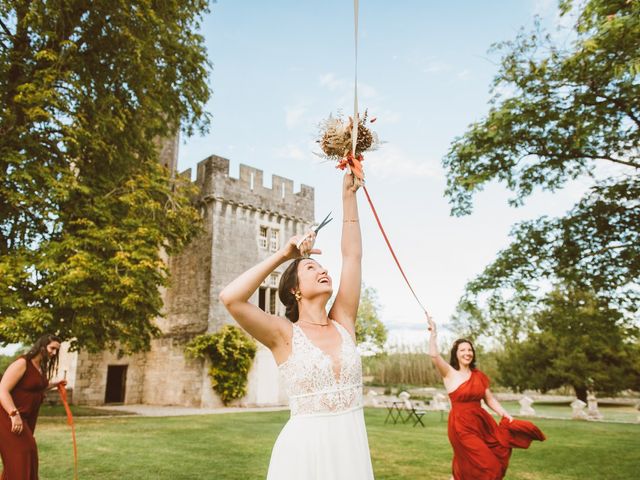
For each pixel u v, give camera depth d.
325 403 1.79
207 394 21.20
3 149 11.10
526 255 10.32
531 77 9.05
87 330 12.09
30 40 12.29
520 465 7.13
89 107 12.48
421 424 13.74
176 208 15.38
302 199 27.41
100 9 12.29
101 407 21.31
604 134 9.44
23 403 4.21
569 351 27.06
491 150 9.78
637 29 6.86
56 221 11.95
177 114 15.54
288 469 1.72
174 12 14.30
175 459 7.00
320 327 1.99
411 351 42.09
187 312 23.64
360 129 2.23
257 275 1.86
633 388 26.61
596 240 10.04
